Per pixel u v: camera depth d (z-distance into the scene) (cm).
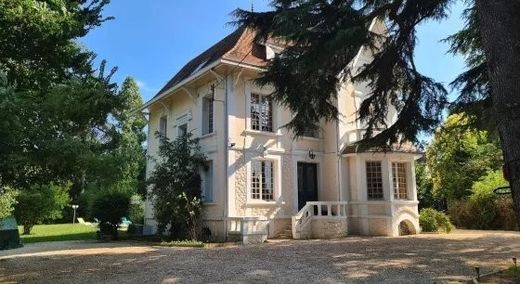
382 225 1812
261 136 1797
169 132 2178
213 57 2019
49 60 552
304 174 1934
